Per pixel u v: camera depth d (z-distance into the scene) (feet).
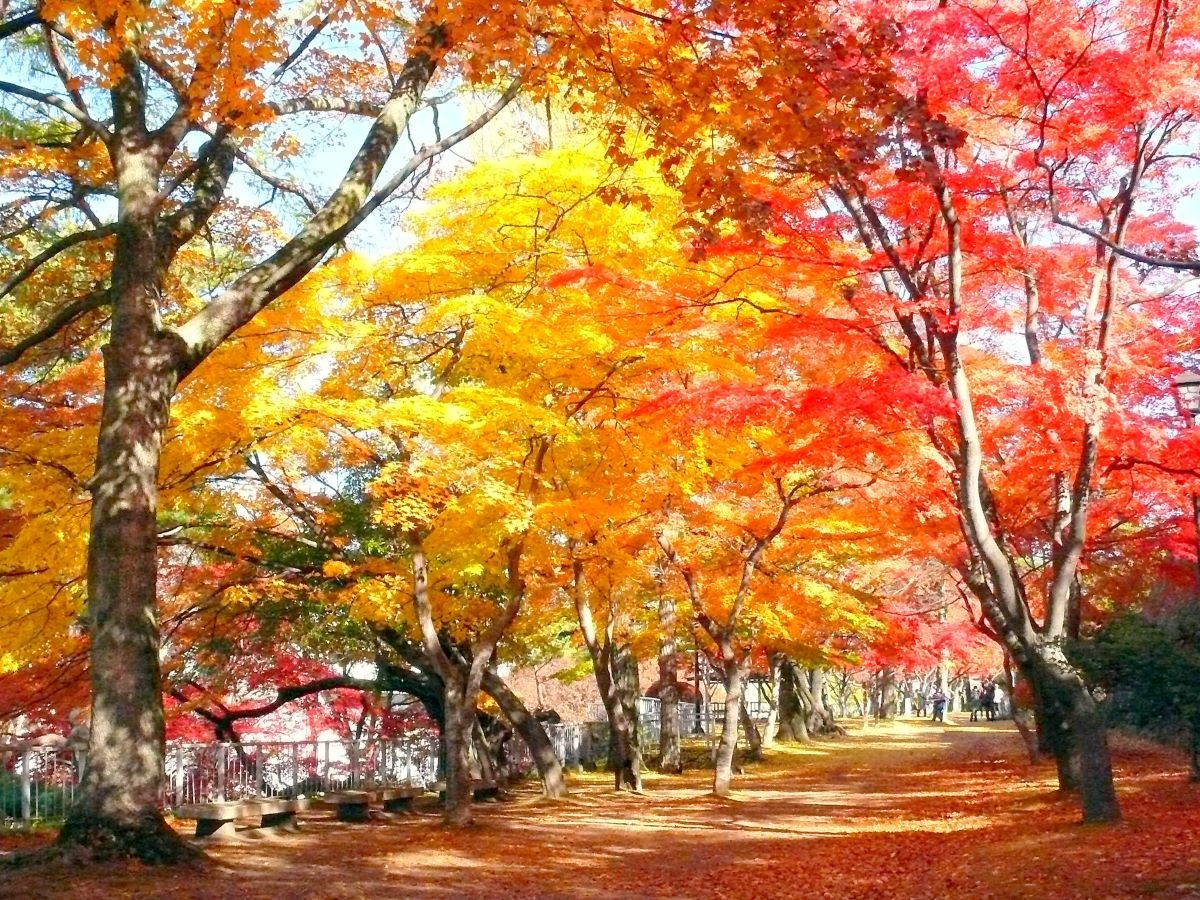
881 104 26.63
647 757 101.76
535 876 39.19
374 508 55.11
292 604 63.57
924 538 52.90
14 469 43.42
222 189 40.78
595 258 47.91
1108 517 52.21
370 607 52.54
